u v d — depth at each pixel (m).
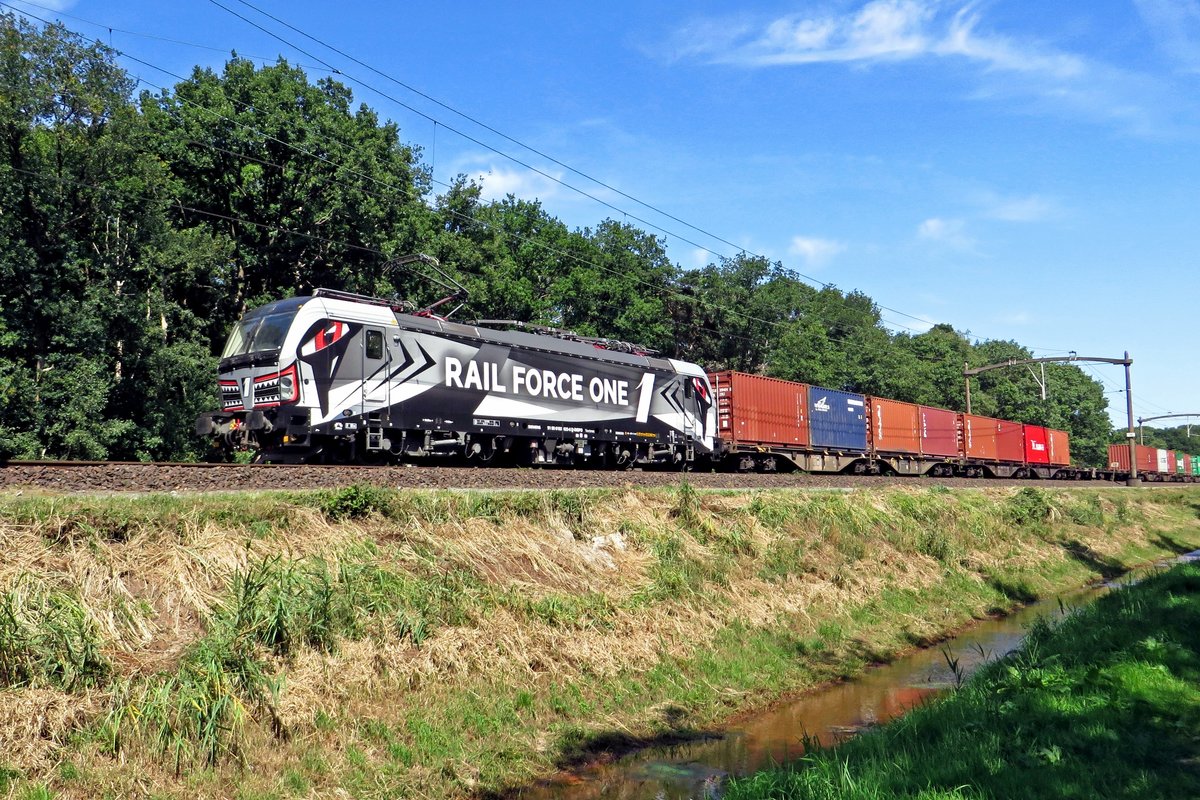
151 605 10.14
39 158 26.69
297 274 34.69
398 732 10.34
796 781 8.72
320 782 9.19
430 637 11.92
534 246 45.47
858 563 21.56
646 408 26.17
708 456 30.06
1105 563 30.47
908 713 11.84
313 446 17.95
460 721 10.91
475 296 38.75
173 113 32.47
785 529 21.52
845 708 14.02
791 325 61.09
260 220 33.44
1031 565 27.20
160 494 12.12
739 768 11.16
